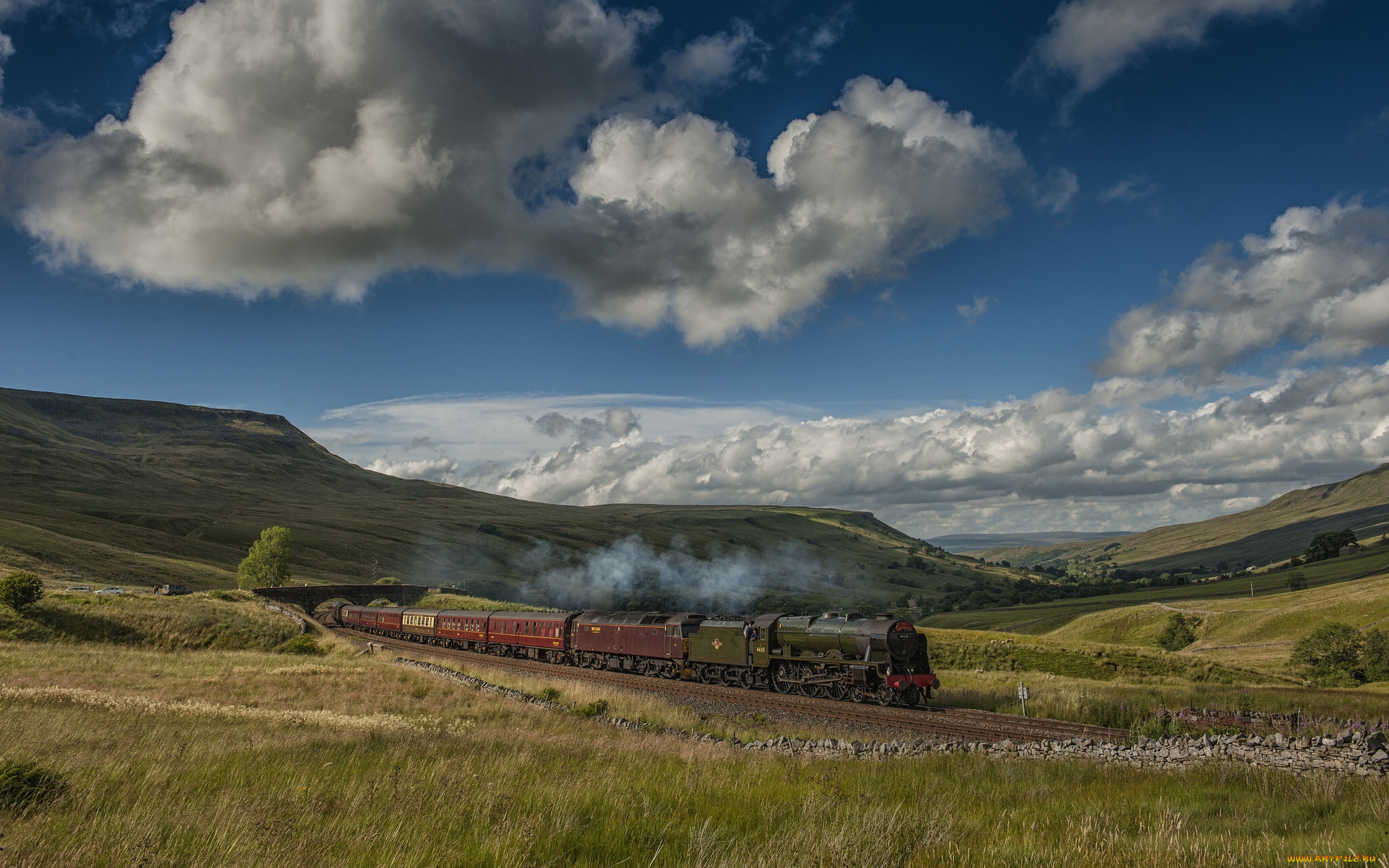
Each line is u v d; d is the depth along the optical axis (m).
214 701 29.78
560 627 51.75
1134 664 53.16
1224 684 49.59
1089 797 13.52
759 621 37.72
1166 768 17.11
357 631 84.12
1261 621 114.25
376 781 13.18
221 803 11.09
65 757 14.98
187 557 161.75
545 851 9.29
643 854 9.52
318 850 9.06
